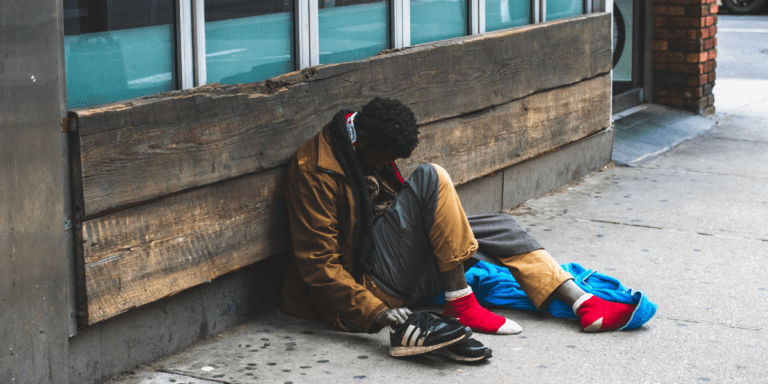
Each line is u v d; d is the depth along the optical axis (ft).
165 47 9.62
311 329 10.34
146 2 9.30
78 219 8.10
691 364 9.25
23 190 7.57
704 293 11.57
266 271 10.84
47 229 7.85
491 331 10.03
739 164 19.95
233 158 9.75
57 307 8.05
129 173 8.49
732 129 24.06
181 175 9.10
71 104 8.55
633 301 10.18
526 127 16.02
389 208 10.07
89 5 8.64
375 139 9.80
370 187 10.20
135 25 9.21
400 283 9.96
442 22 14.34
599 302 10.14
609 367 9.16
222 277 10.14
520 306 10.85
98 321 8.40
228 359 9.36
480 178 15.08
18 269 7.63
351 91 11.50
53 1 7.66
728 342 9.87
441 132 13.58
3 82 7.28
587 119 18.35
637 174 19.08
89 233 8.20
